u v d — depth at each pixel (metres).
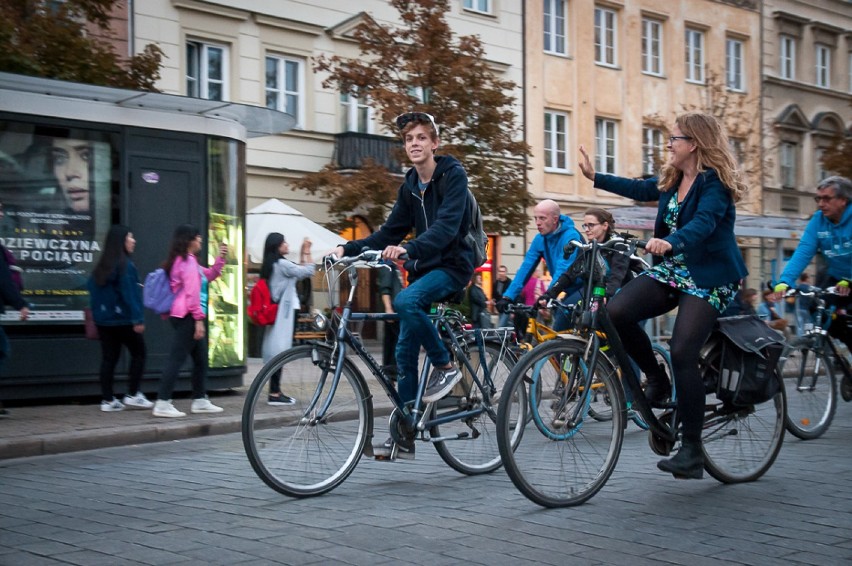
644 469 6.51
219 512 5.24
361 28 19.92
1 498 5.88
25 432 8.35
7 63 12.92
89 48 14.26
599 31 30.31
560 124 29.22
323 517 5.06
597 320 5.32
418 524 4.88
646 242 5.09
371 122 24.61
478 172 19.53
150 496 5.80
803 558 4.26
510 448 5.09
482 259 6.09
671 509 5.23
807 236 8.03
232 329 11.97
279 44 22.91
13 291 9.13
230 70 22.14
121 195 11.14
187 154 11.59
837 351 8.10
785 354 7.76
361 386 5.83
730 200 5.39
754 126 34.59
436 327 6.11
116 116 11.11
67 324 10.76
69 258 10.82
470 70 19.47
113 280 9.82
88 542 4.61
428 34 19.58
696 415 5.39
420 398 5.92
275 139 22.70
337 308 5.84
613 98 30.42
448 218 5.68
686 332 5.37
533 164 28.09
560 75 28.86
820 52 37.75
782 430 6.17
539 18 28.23
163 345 11.34
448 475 6.39
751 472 6.01
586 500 5.37
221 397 11.71
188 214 11.59
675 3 32.22
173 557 4.29
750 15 34.69
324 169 20.62
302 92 23.44
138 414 9.73
